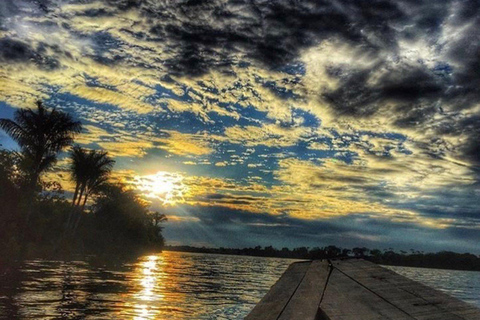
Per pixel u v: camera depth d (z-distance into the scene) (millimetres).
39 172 25969
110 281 15570
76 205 37531
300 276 2326
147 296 11953
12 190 22922
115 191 51438
